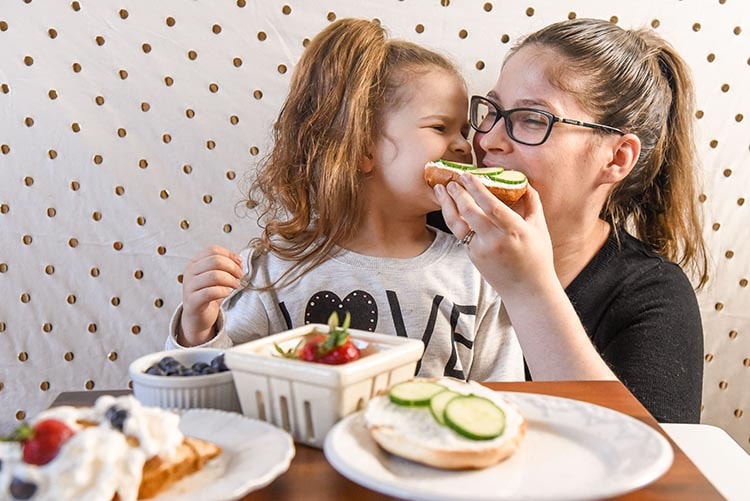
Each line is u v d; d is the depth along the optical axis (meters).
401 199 1.17
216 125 1.34
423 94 1.15
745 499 0.65
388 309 1.17
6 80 1.29
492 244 0.99
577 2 1.34
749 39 1.37
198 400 0.66
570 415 0.63
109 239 1.35
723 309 1.44
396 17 1.33
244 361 0.62
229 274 1.03
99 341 1.37
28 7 1.27
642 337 1.21
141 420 0.53
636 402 0.70
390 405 0.60
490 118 1.21
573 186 1.17
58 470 0.47
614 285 1.25
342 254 1.20
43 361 1.37
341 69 1.17
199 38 1.31
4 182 1.31
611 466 0.55
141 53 1.30
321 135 1.19
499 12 1.34
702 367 1.24
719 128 1.39
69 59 1.29
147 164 1.33
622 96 1.18
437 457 0.54
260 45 1.32
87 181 1.33
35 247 1.33
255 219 1.37
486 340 1.20
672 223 1.37
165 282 1.37
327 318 1.17
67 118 1.31
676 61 1.29
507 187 1.04
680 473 0.56
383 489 0.49
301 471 0.58
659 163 1.31
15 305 1.35
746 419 1.48
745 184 1.41
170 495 0.51
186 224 1.36
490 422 0.57
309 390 0.60
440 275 1.19
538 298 1.01
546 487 0.52
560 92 1.14
